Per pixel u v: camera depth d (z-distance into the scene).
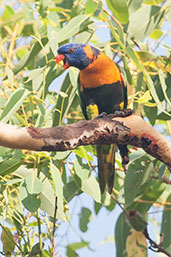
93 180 8.75
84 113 10.20
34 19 9.84
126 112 7.11
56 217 8.18
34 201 7.51
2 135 6.19
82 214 10.05
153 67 9.48
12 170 8.06
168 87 9.48
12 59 10.48
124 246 9.80
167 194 10.39
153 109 9.44
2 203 7.88
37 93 8.12
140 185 9.02
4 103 8.27
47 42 9.25
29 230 7.98
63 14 10.19
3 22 8.25
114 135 6.98
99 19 10.20
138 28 8.96
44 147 6.50
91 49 9.34
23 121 8.26
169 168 8.12
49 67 9.29
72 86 8.92
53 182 8.22
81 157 8.60
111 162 9.47
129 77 9.21
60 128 6.62
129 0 9.65
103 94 9.70
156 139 7.18
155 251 9.25
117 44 10.17
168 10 9.27
